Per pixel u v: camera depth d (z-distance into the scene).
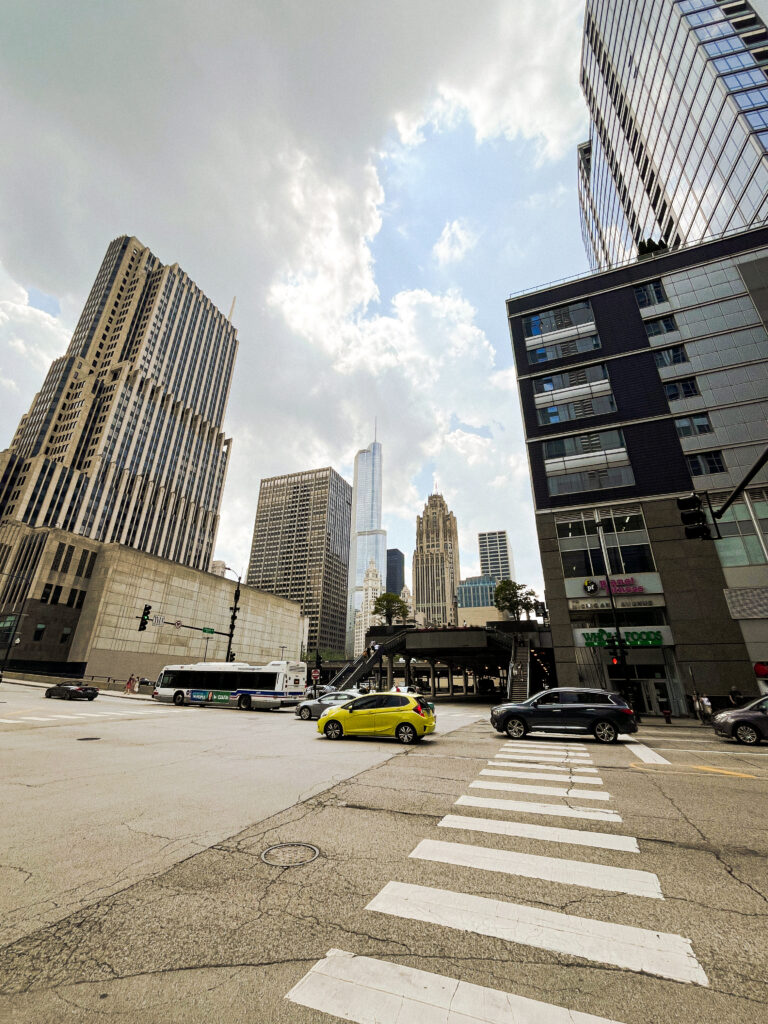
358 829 5.80
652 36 50.34
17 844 5.28
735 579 26.52
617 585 28.95
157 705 29.09
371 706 14.14
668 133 50.16
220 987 2.83
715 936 3.40
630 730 13.60
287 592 188.12
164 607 57.88
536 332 37.88
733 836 5.57
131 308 118.62
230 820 6.16
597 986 2.83
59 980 2.90
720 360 30.92
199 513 121.19
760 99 37.94
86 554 57.66
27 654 51.09
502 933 3.44
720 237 33.47
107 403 102.00
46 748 11.87
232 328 148.00
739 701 23.31
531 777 8.74
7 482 83.88
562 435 33.75
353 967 3.03
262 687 29.28
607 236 84.69
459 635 44.34
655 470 30.36
